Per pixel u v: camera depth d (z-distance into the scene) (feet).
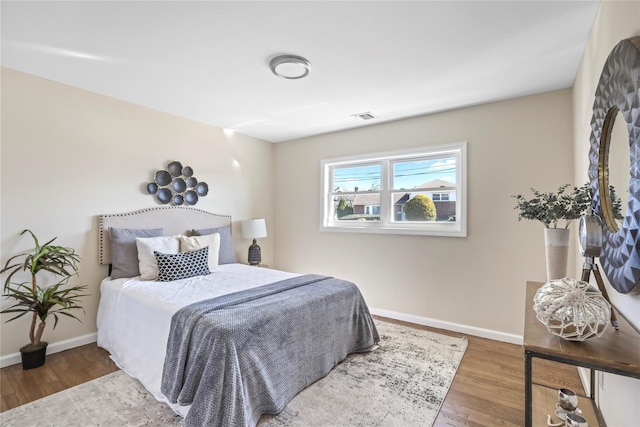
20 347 8.11
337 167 14.01
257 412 5.79
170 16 5.86
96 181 9.61
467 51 7.04
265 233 13.79
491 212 9.98
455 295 10.59
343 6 5.57
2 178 7.93
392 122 12.12
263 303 6.88
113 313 8.41
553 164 9.04
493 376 7.54
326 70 7.98
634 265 3.60
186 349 5.87
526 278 9.45
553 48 6.87
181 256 9.68
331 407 6.30
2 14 5.77
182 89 9.26
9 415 5.96
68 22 6.05
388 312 11.98
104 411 6.09
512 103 9.70
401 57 7.32
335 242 13.61
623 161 4.17
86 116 9.39
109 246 9.77
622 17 4.35
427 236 11.18
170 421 5.82
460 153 10.67
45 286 8.57
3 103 7.95
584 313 3.66
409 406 6.33
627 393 4.22
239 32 6.38
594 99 5.68
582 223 5.03
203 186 12.55
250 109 10.93
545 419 5.31
